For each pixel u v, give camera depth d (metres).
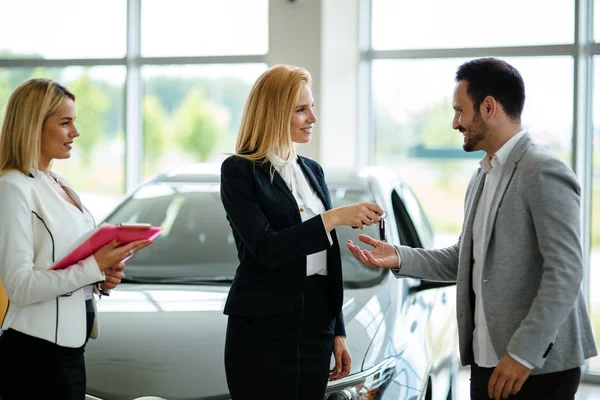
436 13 5.75
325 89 5.55
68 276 2.20
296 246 2.20
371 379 2.64
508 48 5.48
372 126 5.98
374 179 3.87
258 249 2.22
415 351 2.97
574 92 5.30
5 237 2.21
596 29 5.27
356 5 5.84
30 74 6.47
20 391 2.28
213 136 6.25
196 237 3.60
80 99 6.41
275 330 2.29
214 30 6.19
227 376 2.36
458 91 2.33
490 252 2.26
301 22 5.53
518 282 2.21
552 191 2.16
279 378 2.29
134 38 6.31
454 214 5.80
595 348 2.30
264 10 6.09
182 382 2.59
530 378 2.23
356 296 3.10
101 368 2.66
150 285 3.31
